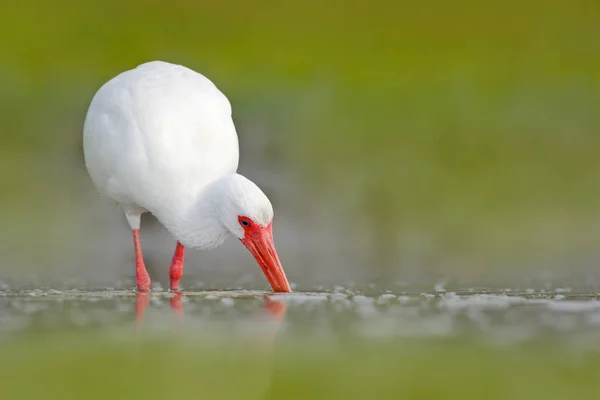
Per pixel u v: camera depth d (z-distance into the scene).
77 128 23.62
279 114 23.20
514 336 8.44
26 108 23.64
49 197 19.25
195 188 11.81
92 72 25.94
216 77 25.28
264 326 8.90
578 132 22.95
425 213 18.80
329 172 21.06
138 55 27.03
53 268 13.78
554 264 14.06
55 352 7.85
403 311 9.66
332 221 18.45
